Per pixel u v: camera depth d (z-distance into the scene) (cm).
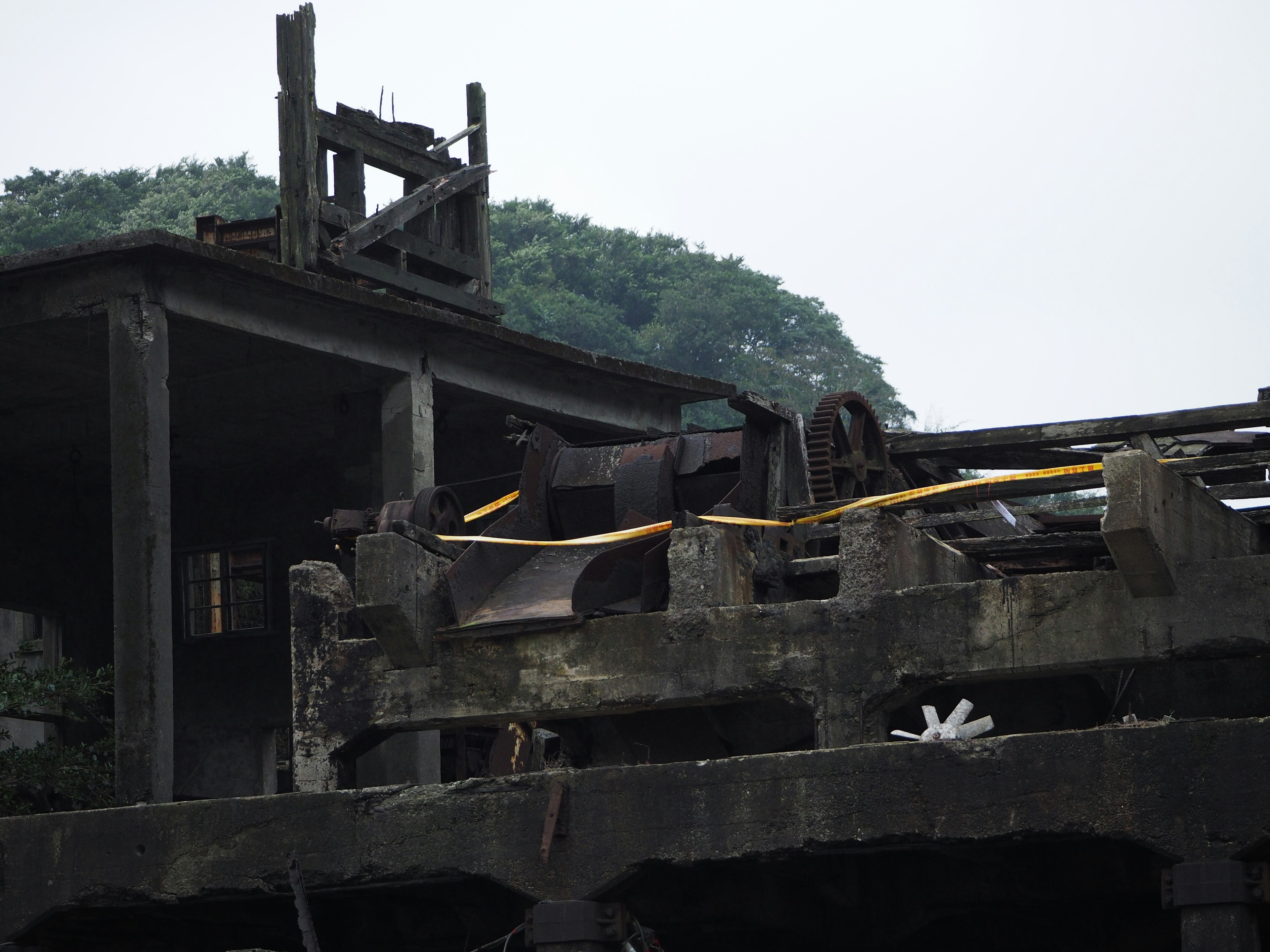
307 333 1666
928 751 1052
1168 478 1098
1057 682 1362
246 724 2259
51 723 2167
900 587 1176
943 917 1312
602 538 1352
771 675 1169
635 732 1502
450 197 2070
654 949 1166
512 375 1908
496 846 1153
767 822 1084
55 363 1831
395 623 1249
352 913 1459
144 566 1457
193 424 2059
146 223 6059
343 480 1866
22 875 1295
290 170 1830
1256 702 1335
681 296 6078
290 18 1856
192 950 1474
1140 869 1206
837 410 1523
